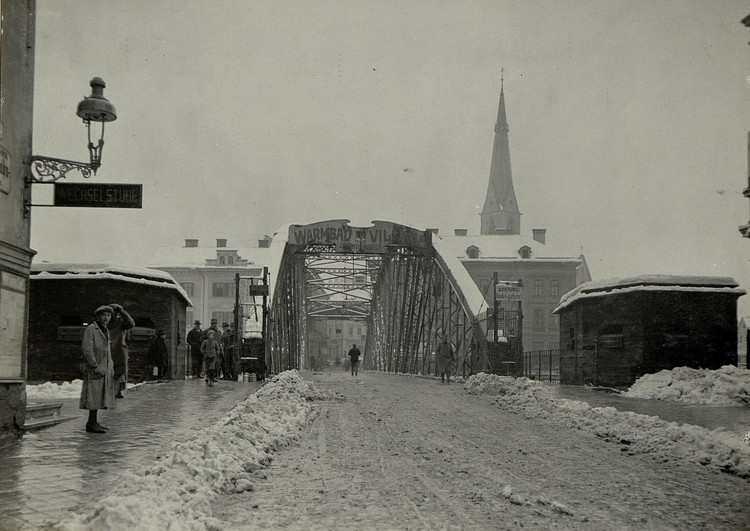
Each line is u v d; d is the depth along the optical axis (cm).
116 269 2441
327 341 12281
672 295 2408
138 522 532
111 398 1131
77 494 668
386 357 5553
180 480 689
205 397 1800
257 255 10188
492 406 1766
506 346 3098
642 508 673
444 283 3909
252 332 2864
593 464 909
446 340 3048
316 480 793
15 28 1075
